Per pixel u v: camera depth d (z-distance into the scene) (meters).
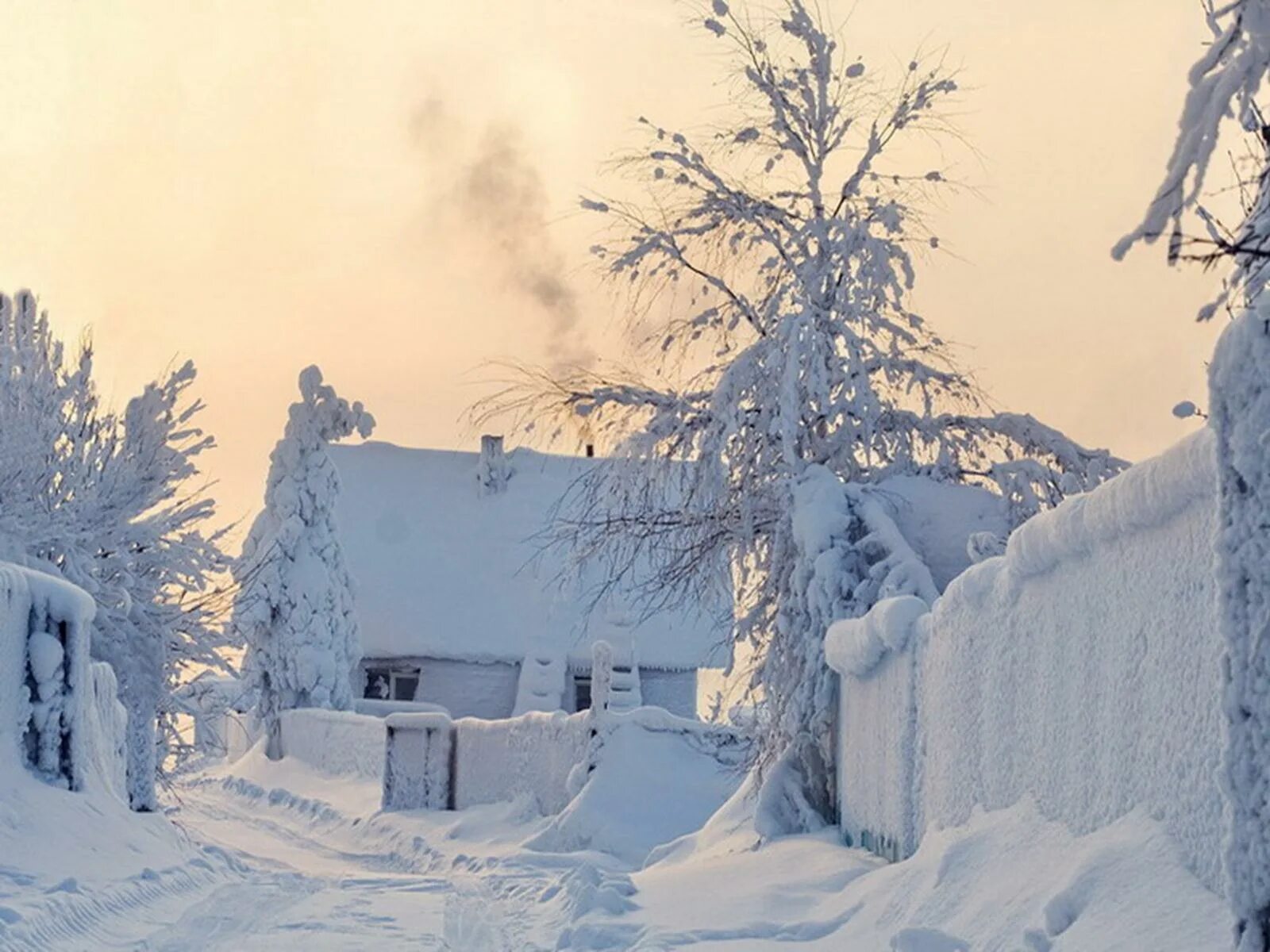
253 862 25.86
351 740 40.59
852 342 21.33
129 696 22.81
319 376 47.94
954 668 12.49
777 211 22.17
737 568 21.61
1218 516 6.95
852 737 17.20
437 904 15.80
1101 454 21.70
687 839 21.50
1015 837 10.32
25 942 11.05
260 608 46.16
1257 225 6.70
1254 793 6.72
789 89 22.23
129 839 15.96
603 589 22.88
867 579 19.11
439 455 58.06
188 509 23.62
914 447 21.98
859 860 15.29
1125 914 7.91
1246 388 6.80
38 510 21.64
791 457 20.33
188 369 23.84
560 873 20.08
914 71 22.23
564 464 58.03
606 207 22.23
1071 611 9.78
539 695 51.50
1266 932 6.65
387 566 54.38
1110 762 9.04
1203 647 7.77
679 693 52.19
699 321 22.09
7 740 15.34
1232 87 5.28
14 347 22.45
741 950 11.34
